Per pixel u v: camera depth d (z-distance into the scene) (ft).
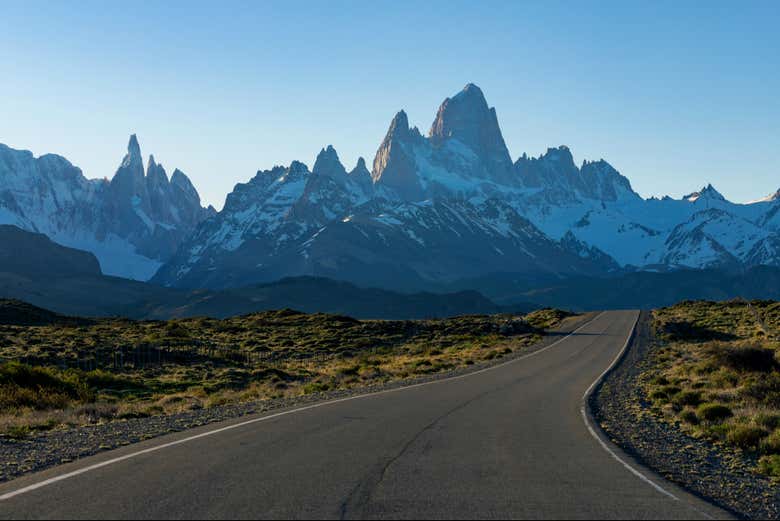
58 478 35.65
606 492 33.96
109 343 201.26
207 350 200.75
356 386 104.37
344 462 40.47
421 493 32.83
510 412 66.59
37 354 168.45
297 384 116.88
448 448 45.80
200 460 40.86
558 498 32.40
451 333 253.65
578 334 226.17
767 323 214.90
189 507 29.81
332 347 224.94
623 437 54.34
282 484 34.45
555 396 82.38
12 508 29.58
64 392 92.22
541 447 46.96
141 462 40.16
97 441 49.14
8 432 54.19
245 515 28.60
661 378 102.22
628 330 233.96
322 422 58.44
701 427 60.34
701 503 32.37
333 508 29.84
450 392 86.69
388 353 198.08
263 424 57.21
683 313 290.97
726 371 112.68
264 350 214.90
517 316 349.41
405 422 58.65
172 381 133.18
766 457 48.16
